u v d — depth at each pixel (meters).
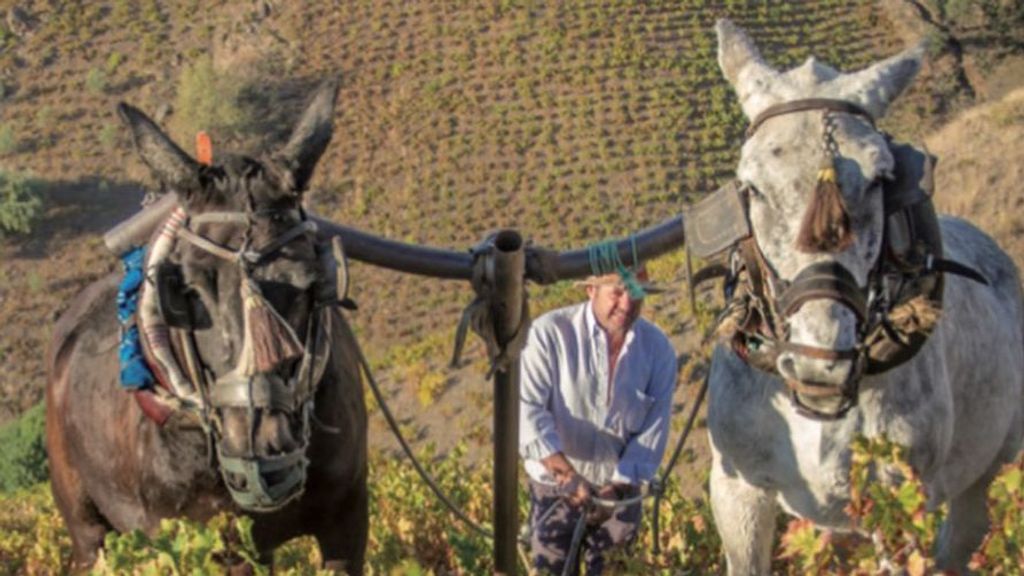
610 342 7.96
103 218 66.69
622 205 64.69
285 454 6.09
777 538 9.68
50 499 21.17
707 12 75.31
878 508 5.83
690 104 69.62
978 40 72.06
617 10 75.50
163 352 6.56
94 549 7.75
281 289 6.01
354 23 76.44
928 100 68.94
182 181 6.19
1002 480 5.98
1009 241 38.75
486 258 7.11
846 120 5.97
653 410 8.04
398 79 73.12
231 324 6.02
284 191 6.19
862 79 6.19
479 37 74.88
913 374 6.66
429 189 66.56
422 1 77.12
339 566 7.33
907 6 75.00
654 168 66.25
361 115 71.06
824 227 5.68
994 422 7.52
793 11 75.62
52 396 7.68
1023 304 8.09
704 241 6.26
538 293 37.91
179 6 78.50
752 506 7.05
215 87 72.50
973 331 7.26
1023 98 42.50
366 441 7.44
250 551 6.33
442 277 7.27
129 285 6.90
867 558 5.86
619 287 7.79
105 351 7.35
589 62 72.62
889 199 5.96
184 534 6.02
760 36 74.19
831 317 5.76
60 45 76.38
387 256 7.23
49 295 63.53
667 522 10.52
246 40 76.19
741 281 6.51
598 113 69.62
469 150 68.38
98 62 75.50
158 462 6.88
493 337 7.22
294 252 6.07
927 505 6.96
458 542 9.83
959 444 7.36
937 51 71.44
